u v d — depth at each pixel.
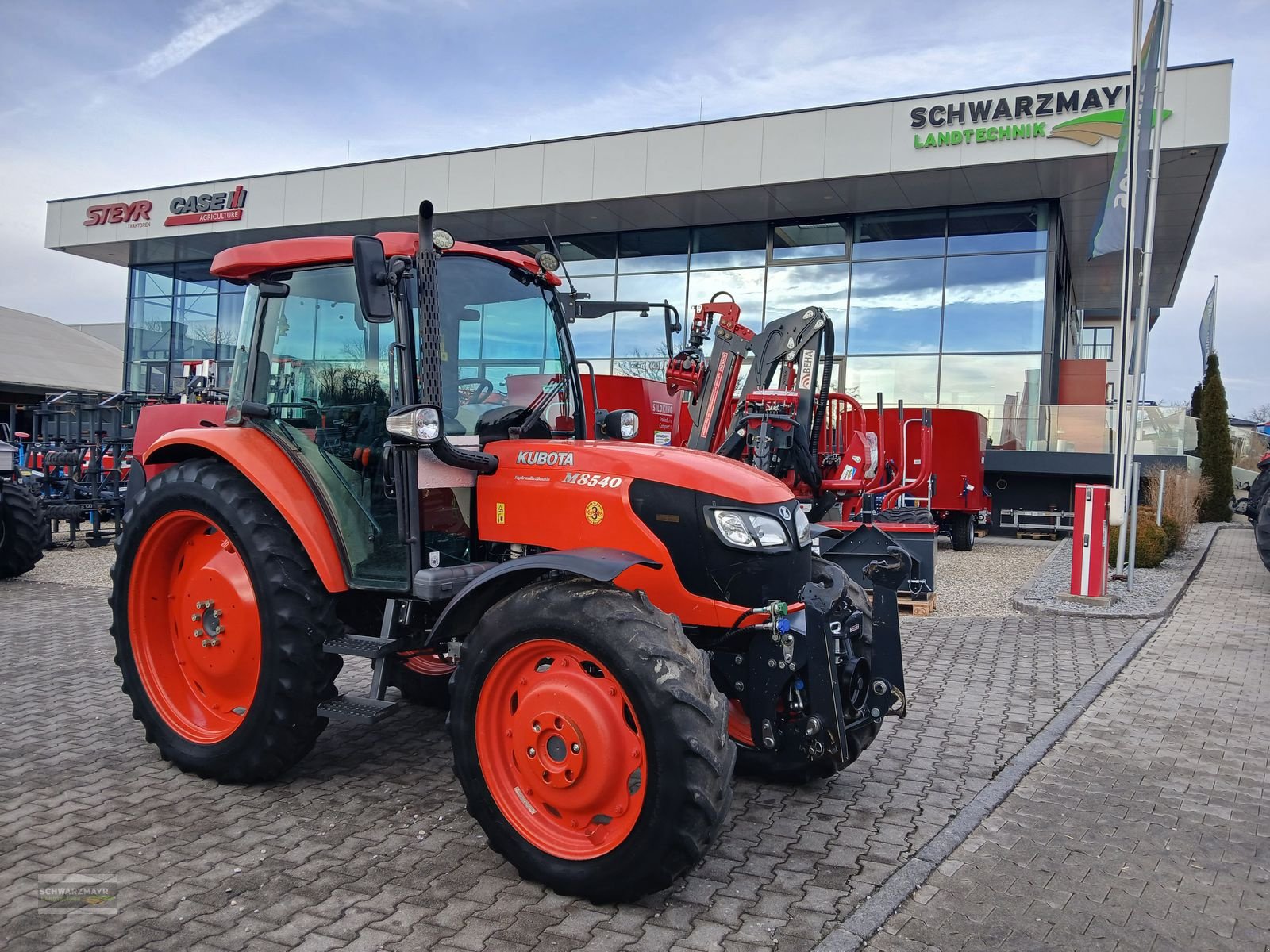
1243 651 7.51
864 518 9.30
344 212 21.20
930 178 17.08
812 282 19.98
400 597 4.08
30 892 3.20
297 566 4.11
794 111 17.47
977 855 3.70
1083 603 9.34
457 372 4.16
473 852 3.59
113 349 38.00
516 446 4.05
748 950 2.92
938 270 18.98
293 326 4.44
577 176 19.09
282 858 3.51
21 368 29.27
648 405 12.70
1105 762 4.85
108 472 13.55
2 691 5.86
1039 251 18.34
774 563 3.76
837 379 19.62
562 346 4.74
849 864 3.58
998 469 17.06
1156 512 13.44
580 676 3.28
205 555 4.51
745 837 3.83
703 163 18.14
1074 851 3.76
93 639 7.46
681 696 3.02
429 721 5.30
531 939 2.95
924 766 4.75
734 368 9.07
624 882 3.09
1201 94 14.88
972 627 8.52
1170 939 3.09
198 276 25.88
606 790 3.18
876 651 4.08
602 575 3.13
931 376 19.05
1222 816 4.15
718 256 20.80
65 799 4.06
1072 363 21.72
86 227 23.84
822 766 4.34
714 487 3.73
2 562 10.19
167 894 3.20
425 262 3.74
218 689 4.45
